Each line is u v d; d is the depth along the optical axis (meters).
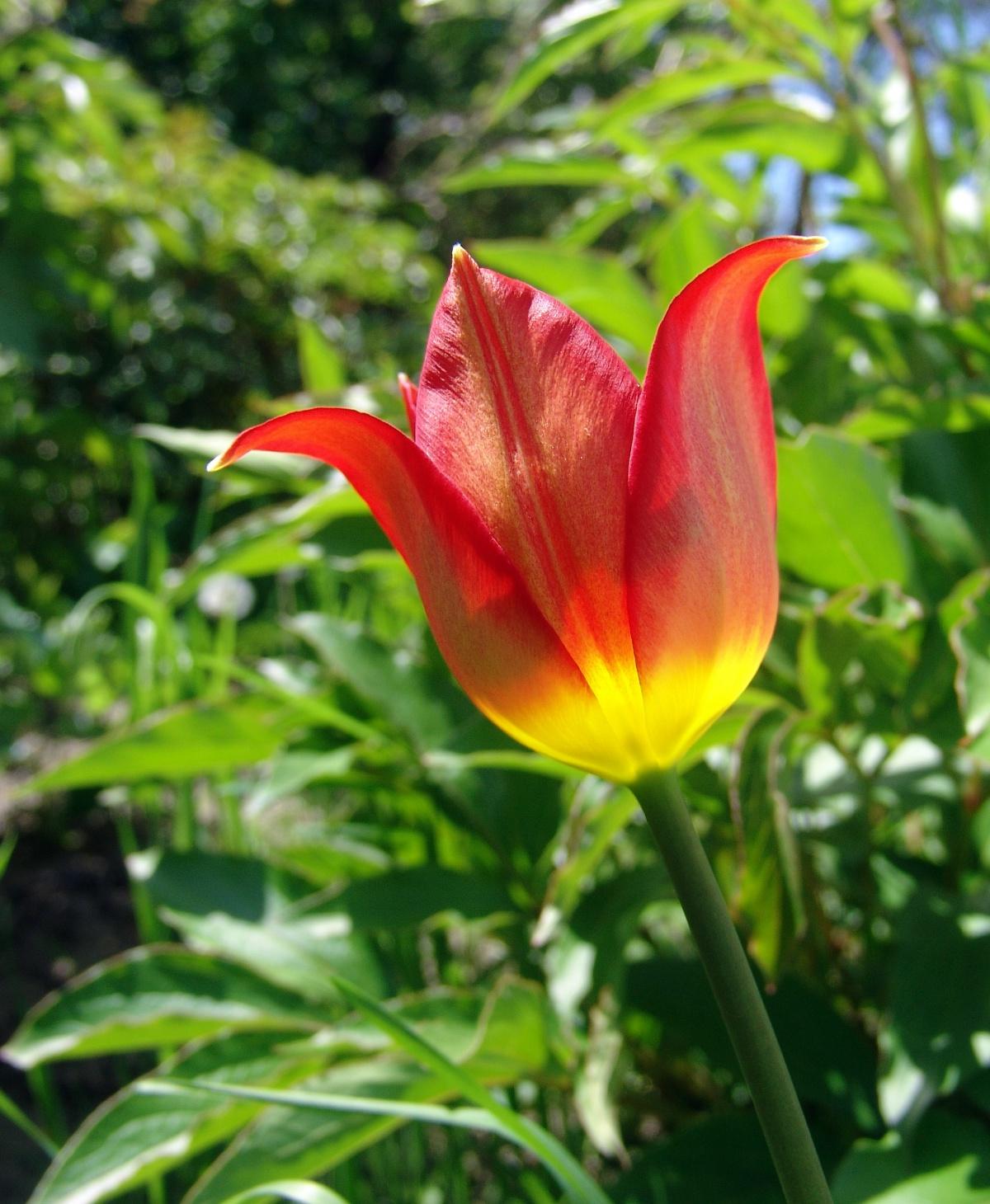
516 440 0.13
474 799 0.32
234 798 0.42
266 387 1.09
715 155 0.36
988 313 0.30
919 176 0.37
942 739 0.25
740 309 0.13
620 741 0.13
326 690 0.35
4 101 0.80
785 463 0.26
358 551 0.32
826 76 0.35
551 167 0.39
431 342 0.13
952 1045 0.23
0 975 0.50
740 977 0.12
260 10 2.92
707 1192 0.25
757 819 0.23
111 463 0.94
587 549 0.13
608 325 0.33
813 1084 0.26
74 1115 0.43
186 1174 0.35
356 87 3.12
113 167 0.85
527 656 0.13
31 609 0.80
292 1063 0.27
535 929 0.31
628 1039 0.30
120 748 0.33
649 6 0.34
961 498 0.30
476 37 2.80
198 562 0.32
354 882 0.31
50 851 0.60
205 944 0.31
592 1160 0.33
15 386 0.89
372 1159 0.35
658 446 0.13
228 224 1.05
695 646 0.13
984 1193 0.21
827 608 0.23
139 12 2.73
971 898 0.26
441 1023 0.27
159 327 1.02
